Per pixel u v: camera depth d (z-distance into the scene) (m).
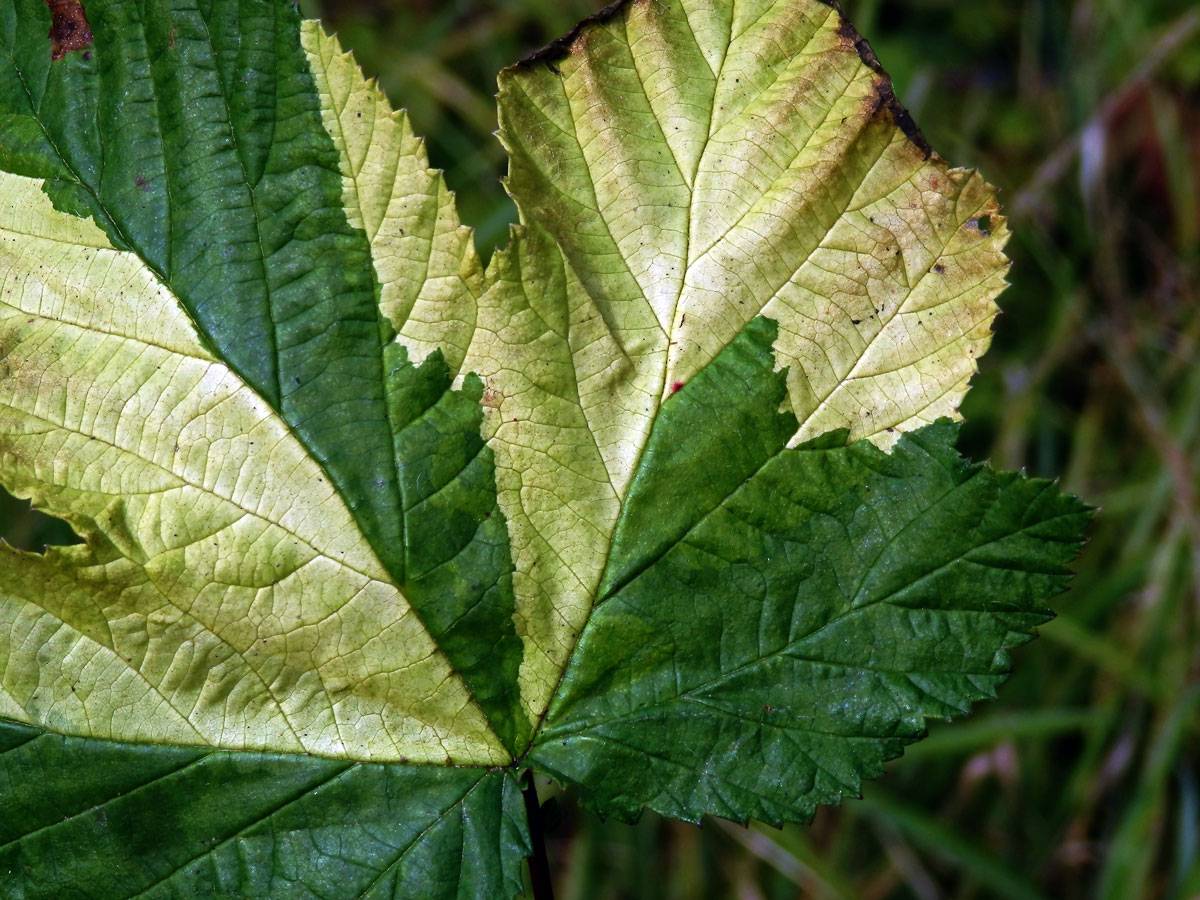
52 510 0.21
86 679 0.21
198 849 0.21
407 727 0.21
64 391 0.21
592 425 0.21
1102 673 0.36
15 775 0.21
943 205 0.21
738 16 0.21
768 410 0.21
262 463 0.21
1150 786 0.33
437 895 0.21
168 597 0.21
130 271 0.21
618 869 0.35
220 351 0.21
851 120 0.21
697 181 0.21
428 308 0.21
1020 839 0.36
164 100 0.21
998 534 0.21
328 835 0.21
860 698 0.21
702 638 0.21
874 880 0.36
